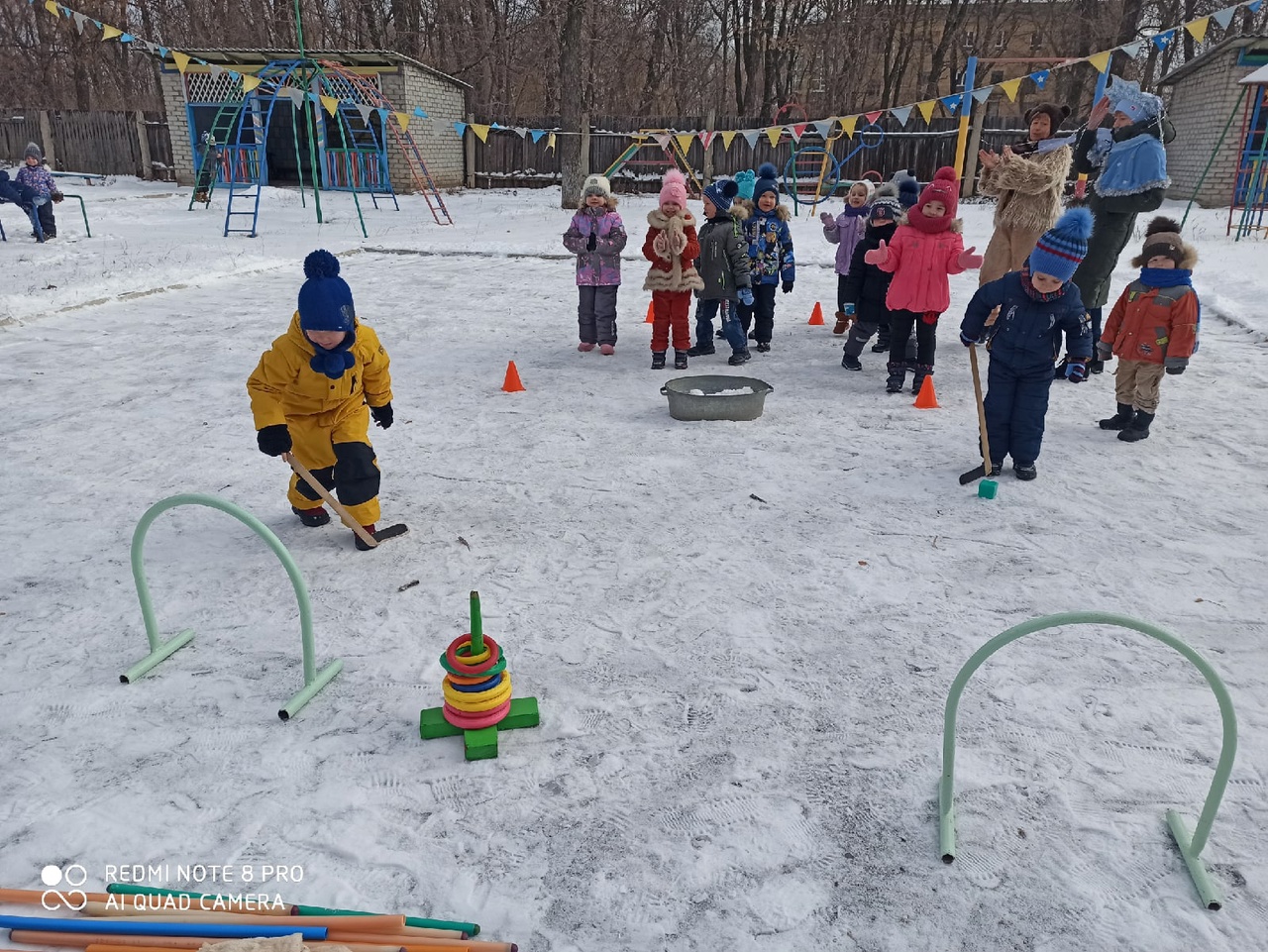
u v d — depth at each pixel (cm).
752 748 290
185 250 1437
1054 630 358
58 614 369
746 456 560
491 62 3528
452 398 685
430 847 248
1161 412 645
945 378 750
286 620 367
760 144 2619
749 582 399
